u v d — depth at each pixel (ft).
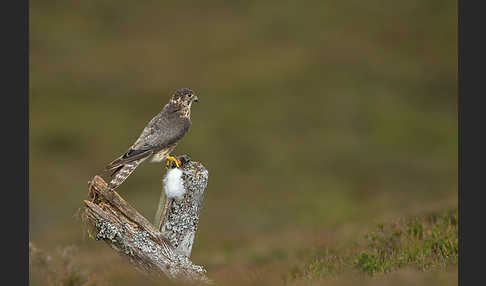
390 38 201.87
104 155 125.90
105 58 185.57
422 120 143.23
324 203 95.20
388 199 91.25
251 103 152.25
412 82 168.45
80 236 79.41
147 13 225.56
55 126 138.10
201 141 130.11
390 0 234.79
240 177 112.68
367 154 123.24
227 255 56.80
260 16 222.48
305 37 202.39
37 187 108.06
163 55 188.14
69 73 173.88
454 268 29.86
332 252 39.88
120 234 29.37
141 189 104.94
